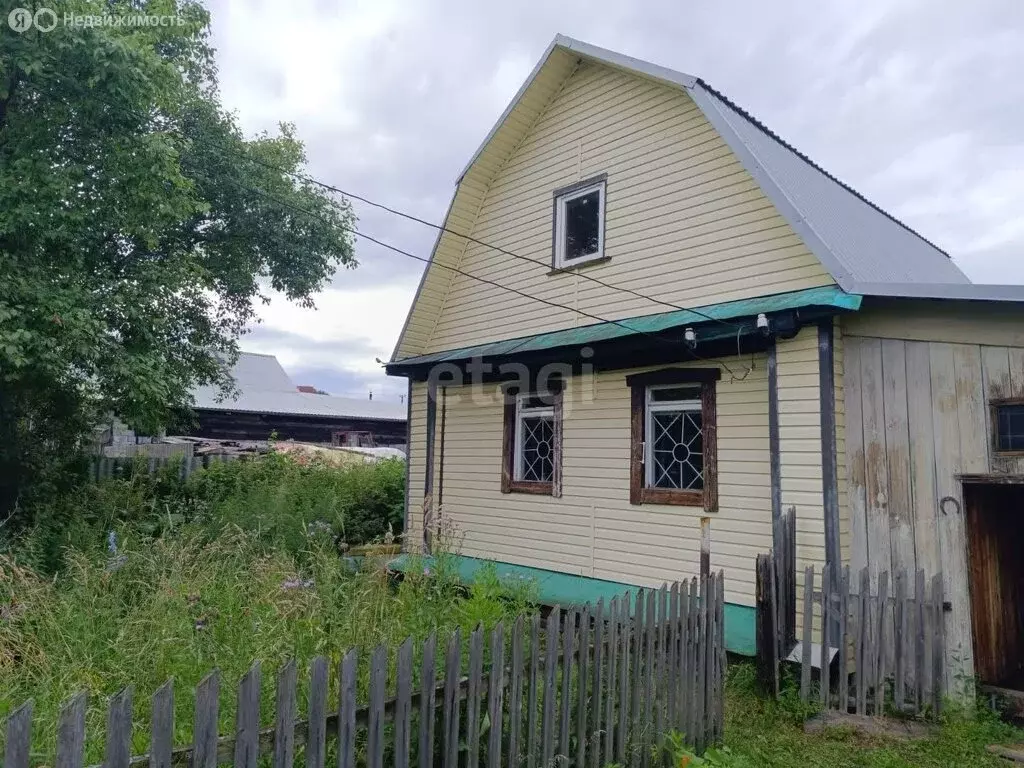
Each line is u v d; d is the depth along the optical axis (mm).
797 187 8094
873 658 5406
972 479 5633
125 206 8820
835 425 6277
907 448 5988
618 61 8688
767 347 6809
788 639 5996
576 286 9344
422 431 11141
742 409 7219
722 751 4516
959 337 5793
